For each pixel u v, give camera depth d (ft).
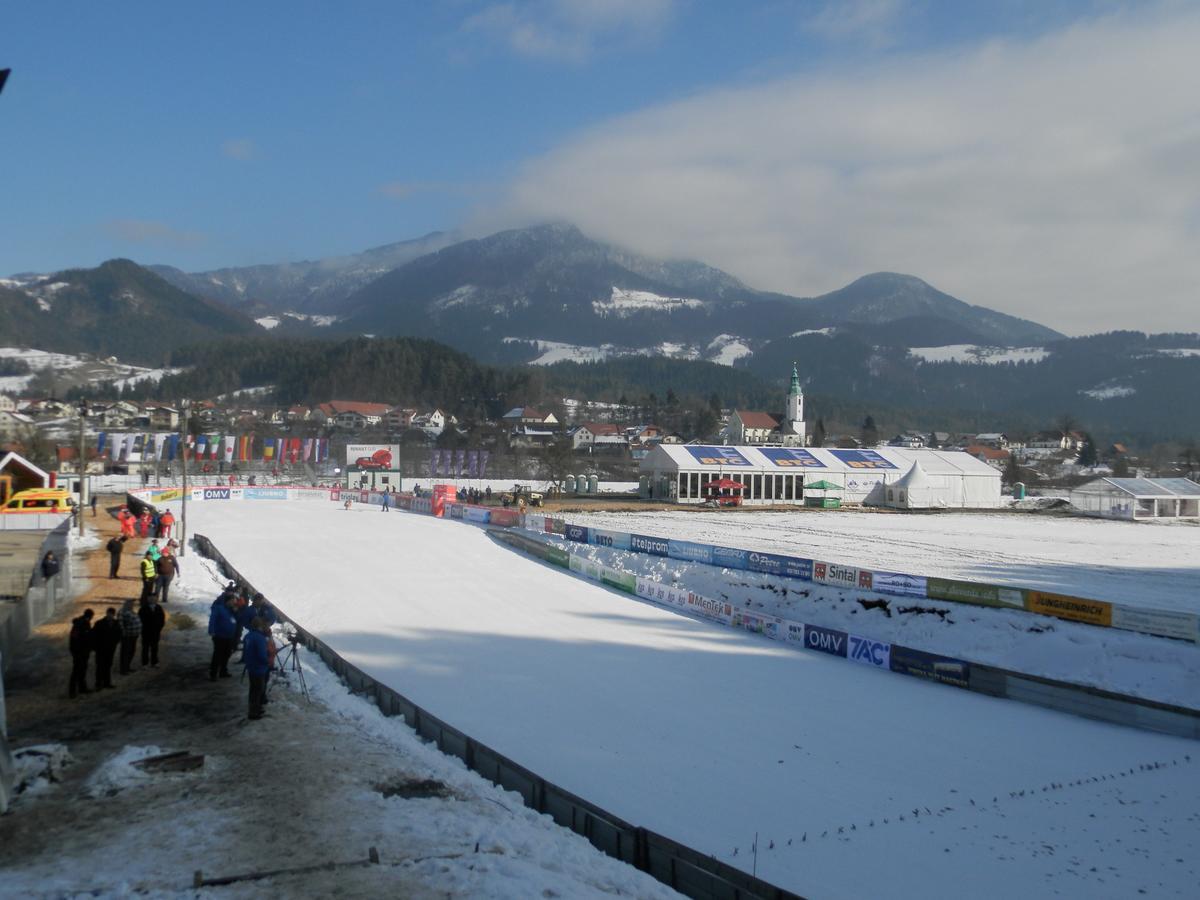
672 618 120.16
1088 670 94.27
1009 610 109.91
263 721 60.70
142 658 74.49
